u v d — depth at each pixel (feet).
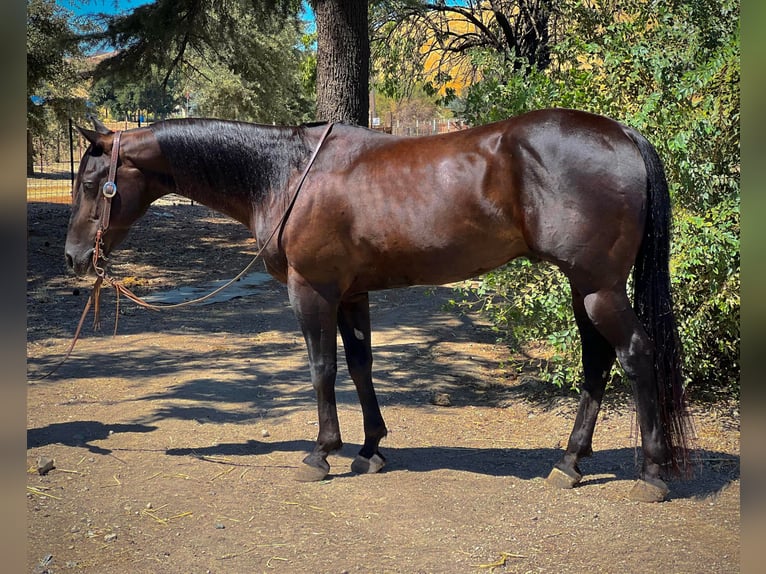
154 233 53.78
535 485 13.83
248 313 31.71
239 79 73.87
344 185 13.26
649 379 12.26
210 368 23.00
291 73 71.26
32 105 54.95
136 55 43.34
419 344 25.96
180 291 35.91
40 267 39.70
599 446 16.15
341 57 25.44
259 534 12.00
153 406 19.13
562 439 16.76
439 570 10.75
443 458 15.55
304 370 22.79
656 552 11.09
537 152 12.13
